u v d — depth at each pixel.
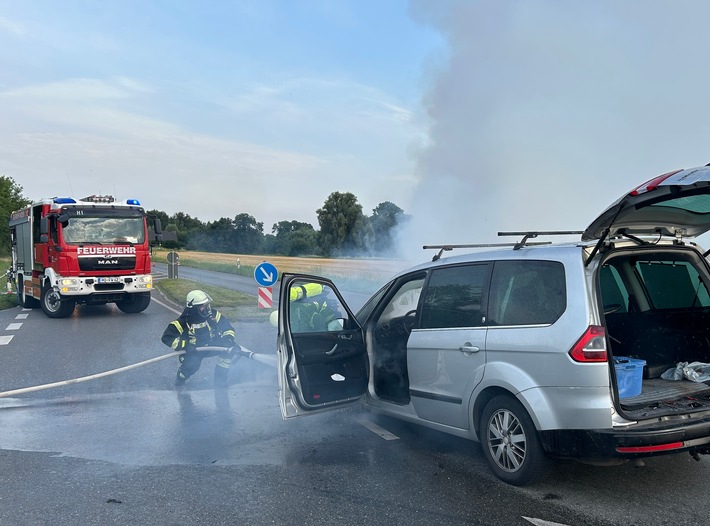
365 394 5.64
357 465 4.73
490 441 4.41
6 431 5.70
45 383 7.75
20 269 18.84
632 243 4.30
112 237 15.31
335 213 35.47
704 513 3.79
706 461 4.73
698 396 4.31
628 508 3.87
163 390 7.35
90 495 4.16
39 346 10.68
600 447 3.77
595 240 4.63
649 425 3.84
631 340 4.81
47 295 15.38
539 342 4.04
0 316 16.00
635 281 5.01
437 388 4.86
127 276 15.46
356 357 5.51
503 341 4.26
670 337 4.89
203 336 7.37
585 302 3.93
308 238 49.91
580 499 4.02
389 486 4.29
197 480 4.43
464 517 3.76
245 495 4.15
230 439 5.43
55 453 5.07
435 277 5.15
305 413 5.05
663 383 4.61
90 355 9.76
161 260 55.69
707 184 3.57
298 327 5.54
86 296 15.17
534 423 4.02
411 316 5.59
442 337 4.80
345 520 3.74
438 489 4.22
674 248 4.64
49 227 14.97
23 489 4.28
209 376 8.15
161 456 4.98
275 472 4.59
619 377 4.06
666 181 3.66
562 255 4.18
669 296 5.02
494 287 4.54
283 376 5.00
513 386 4.13
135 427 5.81
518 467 4.19
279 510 3.90
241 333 11.84
